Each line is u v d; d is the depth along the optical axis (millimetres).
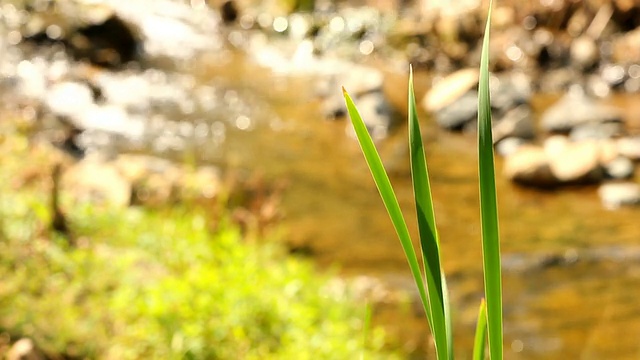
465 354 4008
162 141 7156
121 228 4203
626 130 7828
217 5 11633
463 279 4824
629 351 4047
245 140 7375
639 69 9820
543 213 6012
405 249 790
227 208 5250
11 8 9844
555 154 6996
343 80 8984
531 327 4277
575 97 8875
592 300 4578
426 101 8695
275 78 9453
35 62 8719
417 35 10664
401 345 3867
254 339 3201
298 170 6664
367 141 770
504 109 8320
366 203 6027
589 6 11086
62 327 3117
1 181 4508
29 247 3670
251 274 3691
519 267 4984
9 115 7047
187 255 3926
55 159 5258
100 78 8617
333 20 11219
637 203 6145
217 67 9656
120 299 3230
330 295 4055
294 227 5402
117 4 11289
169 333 3086
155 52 9828
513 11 11375
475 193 6355
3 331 3051
